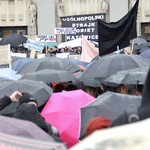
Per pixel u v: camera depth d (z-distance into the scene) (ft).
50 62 43.50
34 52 71.20
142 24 140.56
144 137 6.91
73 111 26.89
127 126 7.23
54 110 27.12
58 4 142.10
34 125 16.44
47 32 142.10
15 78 41.50
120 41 51.21
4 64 53.72
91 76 36.24
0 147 11.14
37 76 37.50
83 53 61.72
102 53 51.42
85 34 76.59
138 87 30.55
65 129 25.86
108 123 14.57
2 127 15.78
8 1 146.00
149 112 8.99
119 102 23.36
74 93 28.68
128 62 35.94
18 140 11.68
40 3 142.31
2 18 146.51
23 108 19.89
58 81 37.17
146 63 36.24
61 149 11.72
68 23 78.18
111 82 31.73
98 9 141.69
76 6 142.92
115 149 6.77
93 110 22.91
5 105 24.31
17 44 90.27
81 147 6.99
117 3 138.31
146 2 139.13
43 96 29.55
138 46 82.17
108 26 51.11
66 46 80.53
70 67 44.29
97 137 6.97
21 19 145.59
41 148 11.43
